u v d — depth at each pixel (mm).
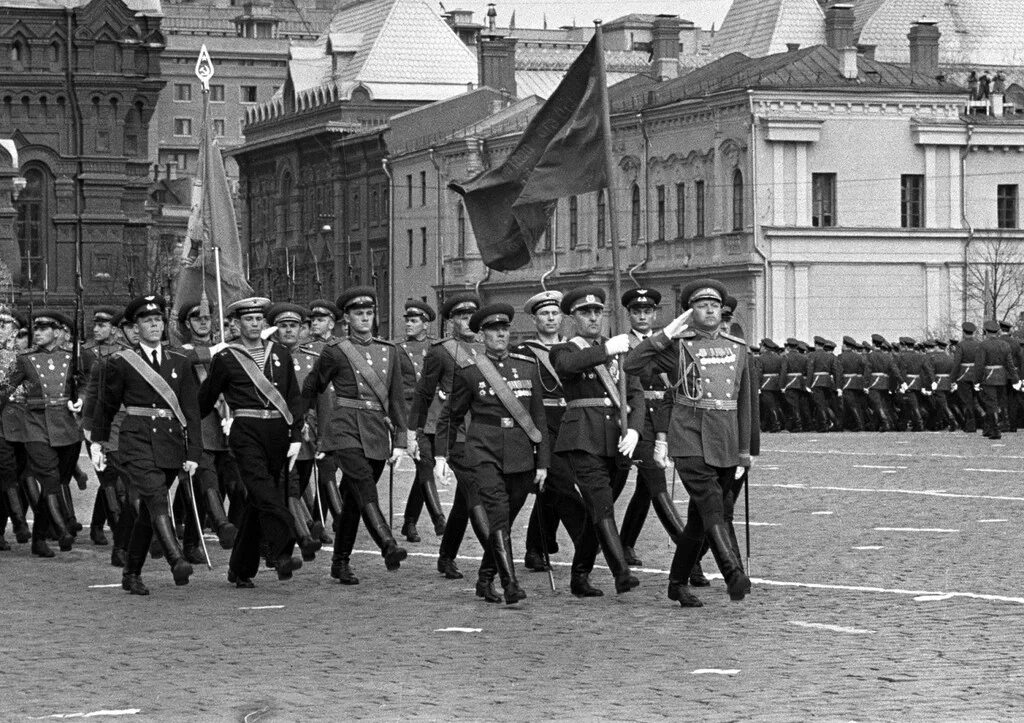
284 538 29734
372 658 22594
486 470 27219
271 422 29719
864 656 21797
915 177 122938
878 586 27625
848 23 139875
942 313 122750
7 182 178000
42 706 19953
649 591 27922
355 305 30547
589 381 27109
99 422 29766
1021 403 75062
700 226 124875
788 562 30797
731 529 27781
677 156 126875
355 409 30297
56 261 193125
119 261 194375
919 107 122625
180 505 35938
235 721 18984
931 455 58250
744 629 24016
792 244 119750
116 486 35312
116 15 194125
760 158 119438
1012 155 124875
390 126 170500
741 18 161875
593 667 21594
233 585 29938
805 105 120250
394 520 39969
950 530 35031
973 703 18938
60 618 26562
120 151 194750
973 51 166500
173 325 47562
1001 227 124875
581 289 27469
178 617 26469
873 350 79062
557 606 26641
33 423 35969
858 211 121500
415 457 31703
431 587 29172
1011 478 47312
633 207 132125
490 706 19453
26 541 37281
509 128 149625
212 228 46094
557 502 27734
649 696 19750
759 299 119500
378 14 193625
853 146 121312
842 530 35531
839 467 53219
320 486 34188
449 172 153625
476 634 24266
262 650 23375
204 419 32969
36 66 192750
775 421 80375
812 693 19672
